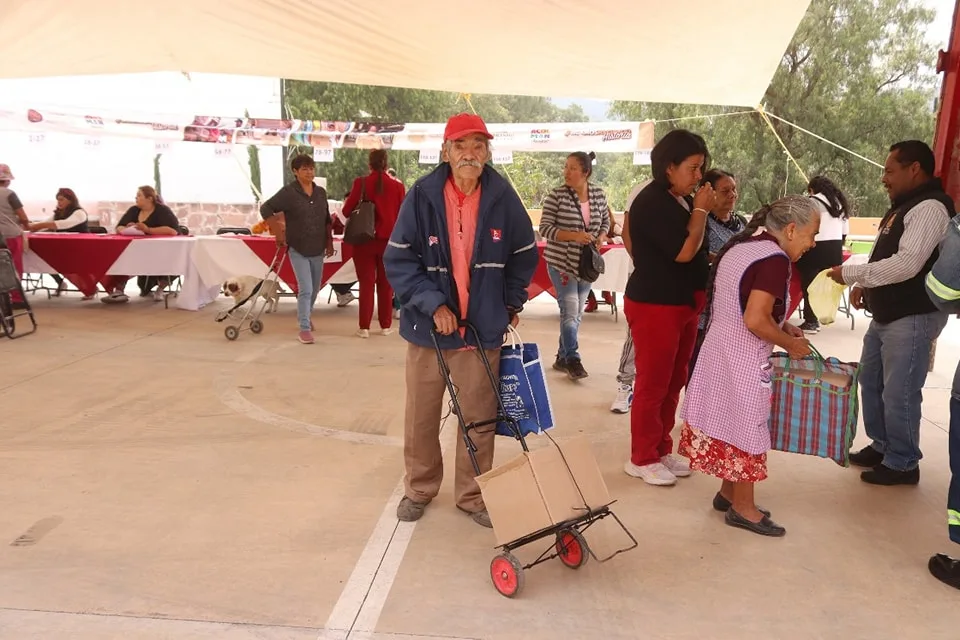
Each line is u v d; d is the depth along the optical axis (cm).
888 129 1831
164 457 390
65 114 1145
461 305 292
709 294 306
